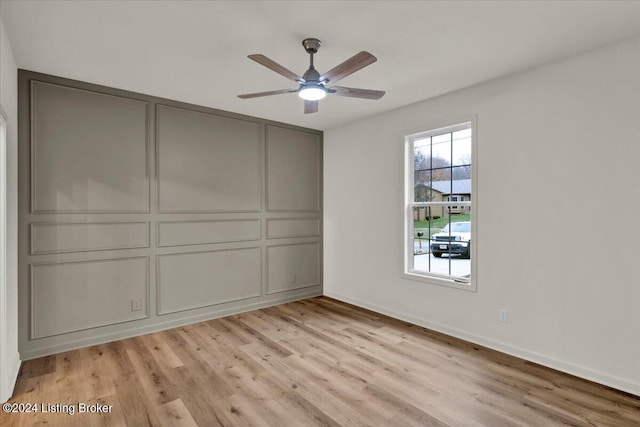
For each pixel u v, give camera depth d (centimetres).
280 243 473
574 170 265
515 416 217
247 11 210
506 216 306
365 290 450
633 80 238
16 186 279
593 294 257
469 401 234
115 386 254
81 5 203
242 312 434
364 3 202
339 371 277
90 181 328
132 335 351
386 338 345
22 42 248
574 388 248
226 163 420
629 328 241
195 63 283
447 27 229
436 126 361
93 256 330
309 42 243
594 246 256
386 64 283
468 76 308
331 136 502
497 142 312
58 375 270
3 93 227
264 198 456
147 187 361
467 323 338
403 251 398
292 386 254
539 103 285
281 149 473
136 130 354
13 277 266
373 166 435
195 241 396
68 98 316
